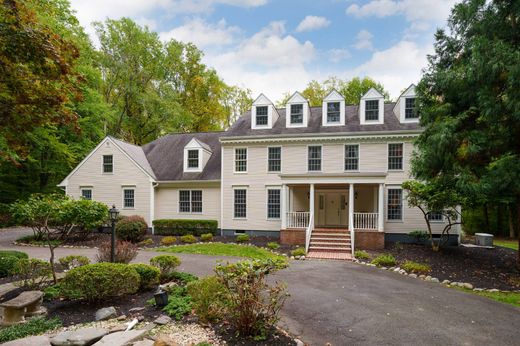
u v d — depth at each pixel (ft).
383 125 58.34
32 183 90.48
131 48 101.81
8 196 83.51
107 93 103.14
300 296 25.11
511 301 25.84
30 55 16.42
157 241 57.41
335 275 33.09
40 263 25.70
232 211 63.52
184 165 68.03
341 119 60.44
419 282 31.27
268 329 16.76
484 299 25.67
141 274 24.41
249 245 52.60
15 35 15.48
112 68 102.01
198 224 62.59
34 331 16.80
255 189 62.69
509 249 52.65
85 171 69.21
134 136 111.96
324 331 18.26
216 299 17.97
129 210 66.69
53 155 83.41
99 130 87.81
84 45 82.12
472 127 36.40
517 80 28.73
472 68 32.35
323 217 63.93
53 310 20.48
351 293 26.30
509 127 33.65
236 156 64.23
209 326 17.34
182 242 56.13
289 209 61.31
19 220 30.30
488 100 31.71
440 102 39.55
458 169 35.83
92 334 15.14
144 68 107.24
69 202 30.14
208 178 65.57
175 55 112.78
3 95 17.66
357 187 60.95
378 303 23.73
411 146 55.42
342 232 52.54
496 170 32.50
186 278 26.91
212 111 117.80
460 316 21.26
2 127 19.13
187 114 109.19
